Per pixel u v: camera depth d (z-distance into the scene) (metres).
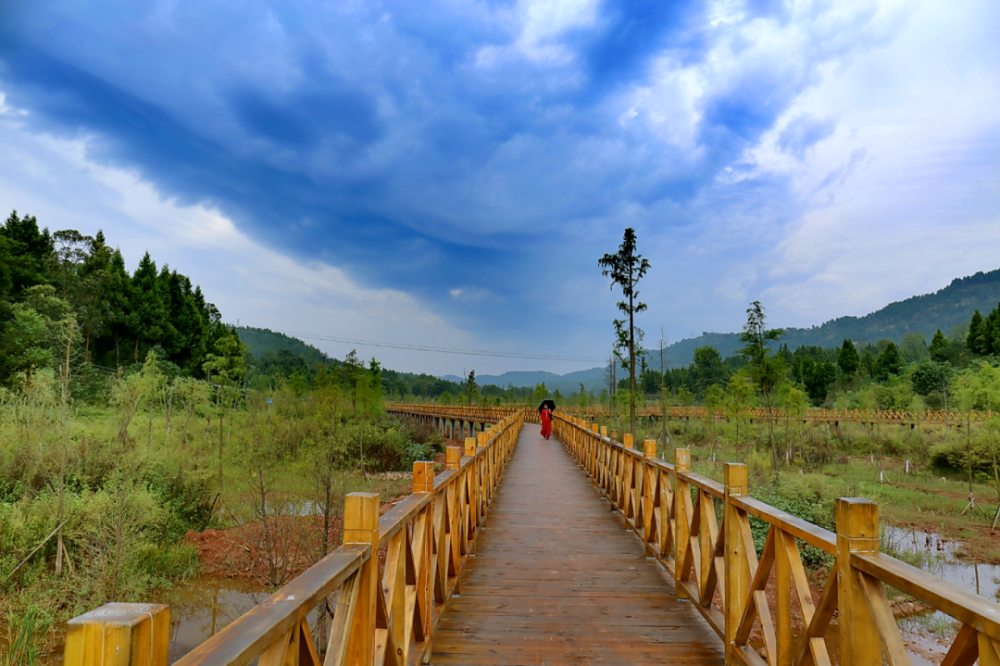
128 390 12.55
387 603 2.46
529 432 27.94
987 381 21.38
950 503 16.22
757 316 19.81
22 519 8.91
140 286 41.53
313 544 9.56
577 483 10.93
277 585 8.73
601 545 6.06
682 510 4.50
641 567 5.23
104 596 8.22
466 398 51.97
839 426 34.50
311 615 8.19
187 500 12.09
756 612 2.92
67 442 10.39
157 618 0.88
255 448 10.45
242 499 10.59
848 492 14.19
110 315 36.44
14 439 10.30
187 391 17.44
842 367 61.19
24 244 34.94
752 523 9.22
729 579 3.18
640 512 6.41
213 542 11.02
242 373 26.02
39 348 21.66
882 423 32.38
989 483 19.12
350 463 16.62
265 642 1.18
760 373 19.84
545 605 4.23
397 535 2.70
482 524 7.05
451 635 3.66
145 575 9.24
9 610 7.75
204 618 8.58
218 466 12.98
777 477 14.78
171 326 42.66
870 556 1.85
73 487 9.84
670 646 3.50
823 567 8.20
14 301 27.55
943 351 55.09
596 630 3.75
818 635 2.24
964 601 1.39
